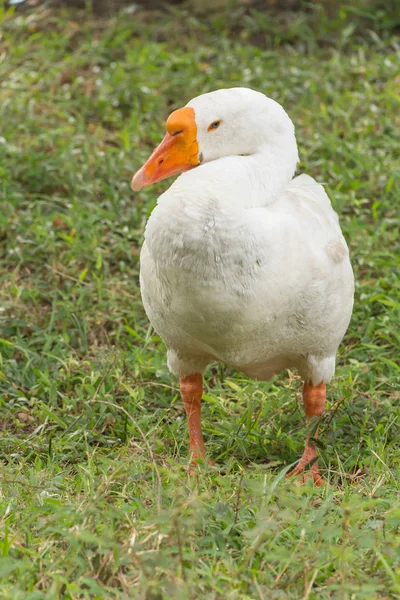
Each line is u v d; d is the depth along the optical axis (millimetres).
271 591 6449
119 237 13625
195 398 9719
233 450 9656
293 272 8422
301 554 6777
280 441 9828
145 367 11172
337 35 19719
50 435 9641
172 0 21375
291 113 16672
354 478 8961
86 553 6871
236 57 18531
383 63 17828
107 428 10273
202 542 7137
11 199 14156
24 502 8055
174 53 18609
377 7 20000
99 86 17297
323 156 15430
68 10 20906
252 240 8031
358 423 10047
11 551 7062
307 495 8297
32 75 17609
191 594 6426
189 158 9031
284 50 19250
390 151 15523
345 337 11922
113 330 12336
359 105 16750
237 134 8961
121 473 7891
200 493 7965
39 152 15438
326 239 8977
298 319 8773
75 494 8227
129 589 6523
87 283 12820
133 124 16094
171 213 7918
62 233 13562
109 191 14336
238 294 8125
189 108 9039
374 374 11273
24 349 11422
